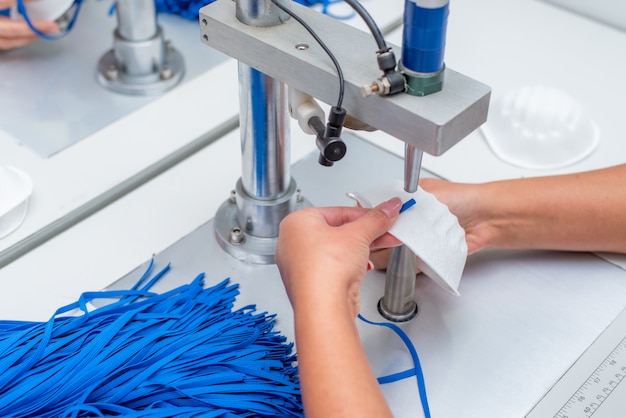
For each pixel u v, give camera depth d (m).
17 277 0.93
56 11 1.21
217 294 0.89
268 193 0.92
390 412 0.70
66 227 0.99
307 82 0.71
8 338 0.82
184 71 1.23
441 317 0.87
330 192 1.02
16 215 0.98
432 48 0.63
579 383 0.82
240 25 0.74
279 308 0.89
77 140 1.11
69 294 0.91
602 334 0.87
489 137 1.12
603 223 0.91
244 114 0.85
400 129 0.65
